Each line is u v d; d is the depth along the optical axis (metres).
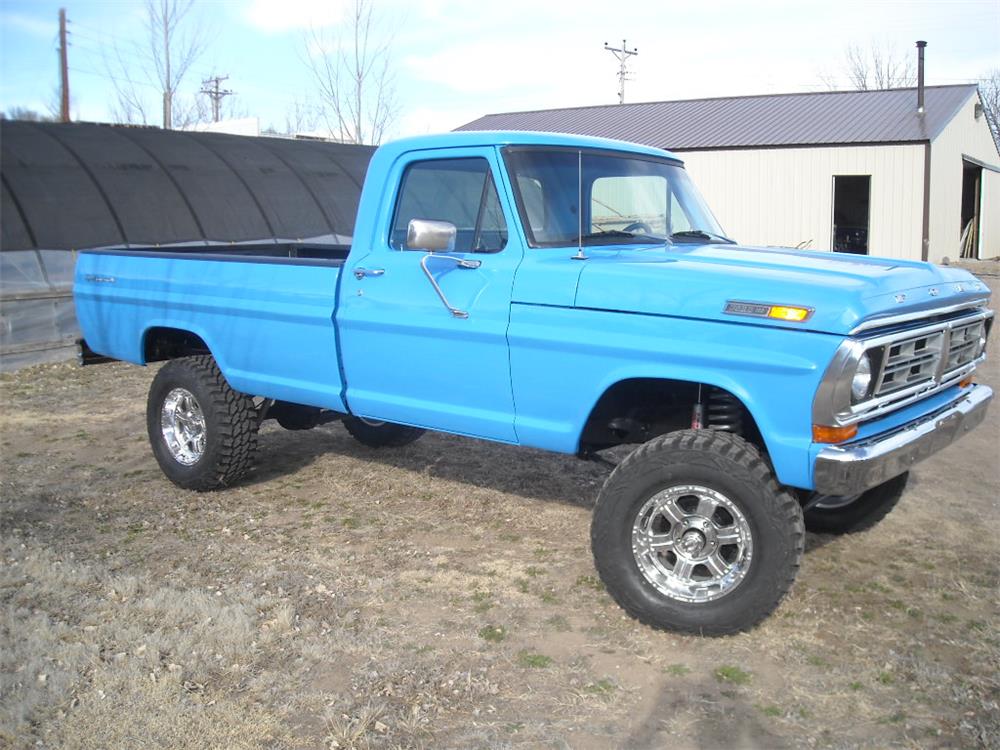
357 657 3.82
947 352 4.11
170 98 19.42
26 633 3.99
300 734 3.27
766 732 3.27
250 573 4.73
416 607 4.32
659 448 3.94
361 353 5.04
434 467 6.63
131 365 10.80
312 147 17.62
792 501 3.76
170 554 5.01
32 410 8.55
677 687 3.58
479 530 5.37
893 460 3.69
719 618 3.84
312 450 7.13
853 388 3.52
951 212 25.36
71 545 5.13
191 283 5.90
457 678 3.65
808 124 24.89
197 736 3.24
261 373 5.62
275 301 5.39
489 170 4.53
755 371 3.65
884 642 3.92
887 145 22.45
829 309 3.52
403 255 4.84
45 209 12.32
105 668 3.69
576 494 6.01
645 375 3.95
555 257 4.38
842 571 4.67
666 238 4.99
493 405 4.55
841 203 24.97
